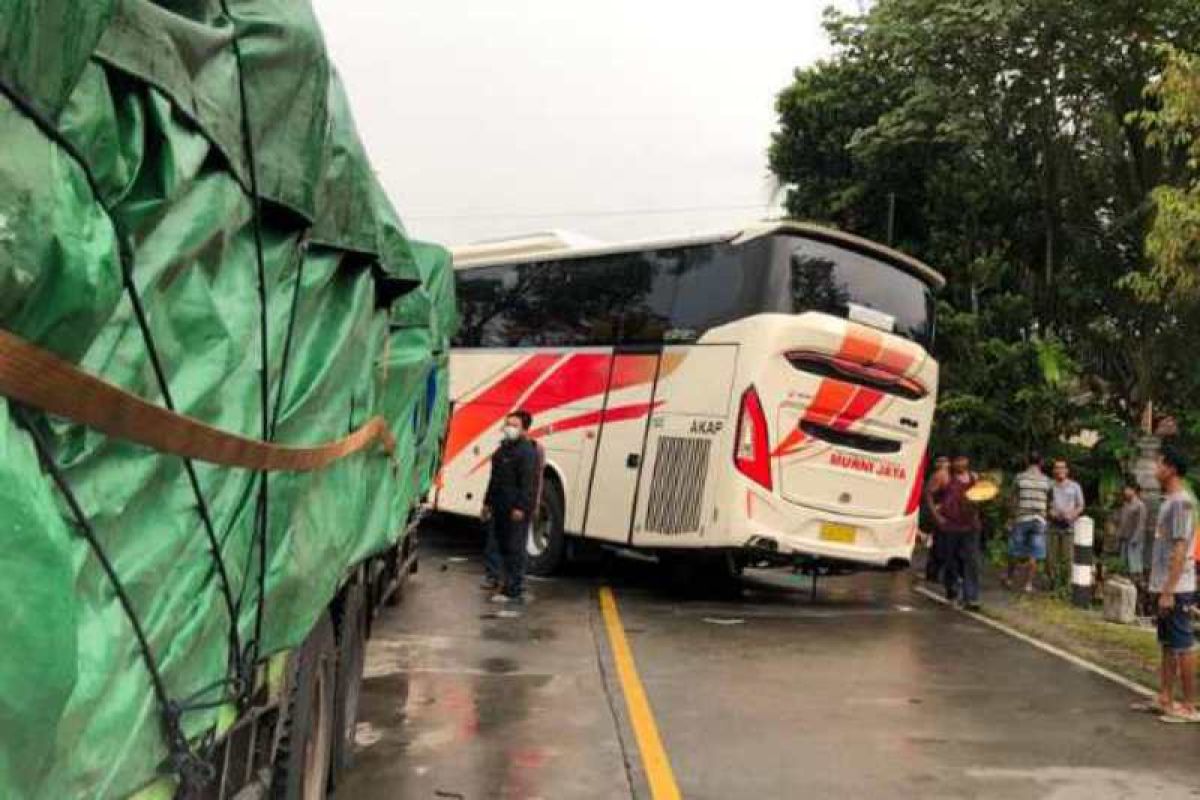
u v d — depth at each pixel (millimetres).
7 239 1763
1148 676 10078
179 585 2730
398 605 12336
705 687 9000
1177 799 6484
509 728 7539
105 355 2207
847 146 22578
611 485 14445
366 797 6016
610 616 12312
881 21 20922
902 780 6727
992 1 19094
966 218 21578
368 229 4641
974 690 9352
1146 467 17031
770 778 6660
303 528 4035
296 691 4684
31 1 1740
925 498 20547
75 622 1915
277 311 3426
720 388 13219
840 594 15461
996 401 19859
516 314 16750
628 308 14719
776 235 13164
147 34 2201
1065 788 6656
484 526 18609
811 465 13172
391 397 6660
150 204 2309
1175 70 13086
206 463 2820
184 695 2850
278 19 2959
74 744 2129
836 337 13195
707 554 13359
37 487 1897
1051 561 16609
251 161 2891
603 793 6246
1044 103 20484
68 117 1952
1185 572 8562
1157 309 18891
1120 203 20250
